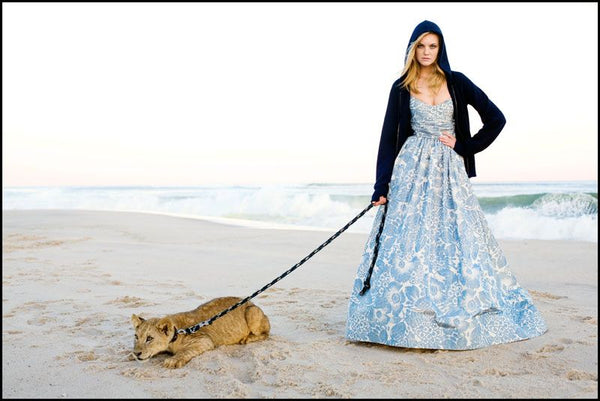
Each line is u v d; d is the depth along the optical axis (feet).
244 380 12.37
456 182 15.25
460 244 14.76
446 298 14.33
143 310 18.95
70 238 39.70
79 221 51.19
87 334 16.11
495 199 62.64
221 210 79.25
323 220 63.41
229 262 29.66
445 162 15.34
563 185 95.91
